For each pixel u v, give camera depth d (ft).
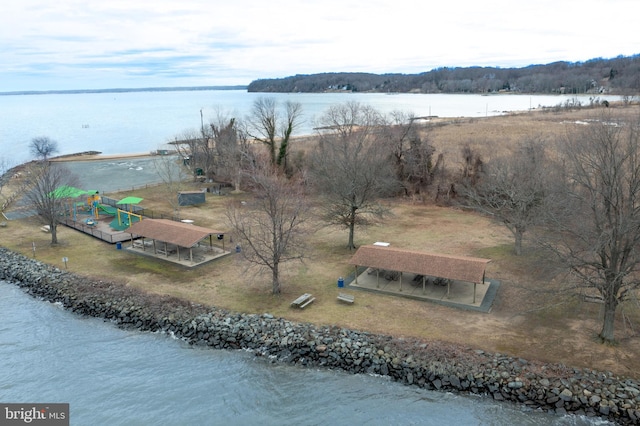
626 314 105.19
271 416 84.23
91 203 208.33
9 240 171.73
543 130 308.40
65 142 513.45
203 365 99.19
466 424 79.82
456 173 223.51
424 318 107.76
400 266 119.34
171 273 138.82
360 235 169.17
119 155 401.29
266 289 126.31
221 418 84.12
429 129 320.09
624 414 77.66
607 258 95.61
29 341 110.11
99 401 88.99
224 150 263.49
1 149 463.83
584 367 87.25
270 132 257.75
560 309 110.01
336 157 175.01
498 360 90.22
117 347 106.63
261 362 99.04
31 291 135.54
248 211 185.57
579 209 95.81
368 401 86.58
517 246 144.15
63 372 98.22
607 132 95.96
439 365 90.79
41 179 191.52
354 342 99.25
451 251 149.18
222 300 120.37
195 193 220.64
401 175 223.10
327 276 134.00
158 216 196.34
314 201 199.41
